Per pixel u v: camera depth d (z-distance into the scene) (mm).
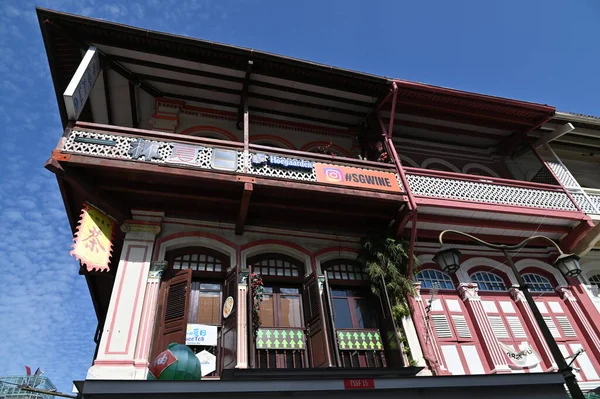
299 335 9812
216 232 10742
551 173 13781
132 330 8609
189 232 10492
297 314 10336
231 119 13148
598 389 10289
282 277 10703
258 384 6777
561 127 14555
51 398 14828
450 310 11500
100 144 9359
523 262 13039
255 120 13281
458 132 14727
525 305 12062
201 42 10719
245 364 8578
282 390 6812
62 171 8742
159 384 6445
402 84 12266
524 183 12742
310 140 13562
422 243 12453
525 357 11016
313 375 8219
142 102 12734
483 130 14945
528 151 15297
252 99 12820
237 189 10039
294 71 11758
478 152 15586
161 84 12312
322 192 10312
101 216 9719
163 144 9812
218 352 9141
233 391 6629
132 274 9414
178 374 7211
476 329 11258
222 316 9648
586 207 13133
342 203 10898
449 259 7543
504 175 15242
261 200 10391
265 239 11000
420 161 14516
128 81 11922
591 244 12672
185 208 10516
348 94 12719
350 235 11742
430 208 11375
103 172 9305
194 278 10156
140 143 9641
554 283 12914
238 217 10492
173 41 10633
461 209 11508
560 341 11648
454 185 11898
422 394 7484
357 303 10945
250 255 10719
